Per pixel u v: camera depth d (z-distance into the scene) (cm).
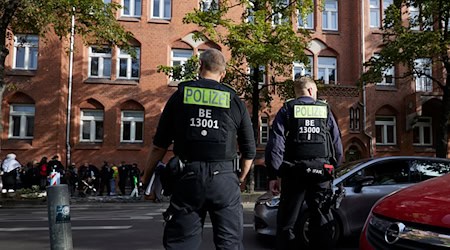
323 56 2414
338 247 674
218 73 322
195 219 290
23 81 2086
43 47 2106
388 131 2408
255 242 717
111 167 1956
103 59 2238
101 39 1648
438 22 1764
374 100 2355
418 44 1584
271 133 416
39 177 1806
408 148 2366
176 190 290
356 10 2438
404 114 2384
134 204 1590
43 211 1336
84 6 1460
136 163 2097
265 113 2277
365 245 315
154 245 702
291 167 406
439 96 2288
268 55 1458
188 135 292
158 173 304
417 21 1755
